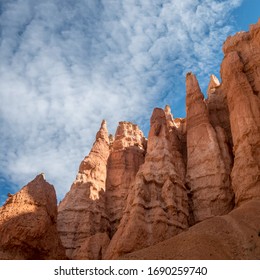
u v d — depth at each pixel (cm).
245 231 2884
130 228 3700
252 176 3681
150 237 3678
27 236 3206
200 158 4750
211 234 2909
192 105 5431
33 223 3297
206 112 5225
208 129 4969
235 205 3859
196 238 2850
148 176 4422
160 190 4297
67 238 4962
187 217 4216
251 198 3569
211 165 4569
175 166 4694
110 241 4322
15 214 3322
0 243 3142
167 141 4953
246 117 4162
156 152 4759
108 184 6125
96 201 5522
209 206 4250
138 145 6788
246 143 3956
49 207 3644
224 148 4741
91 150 6269
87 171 5897
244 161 3844
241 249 2686
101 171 6056
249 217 3083
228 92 4797
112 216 5653
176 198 4219
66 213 5262
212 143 4762
